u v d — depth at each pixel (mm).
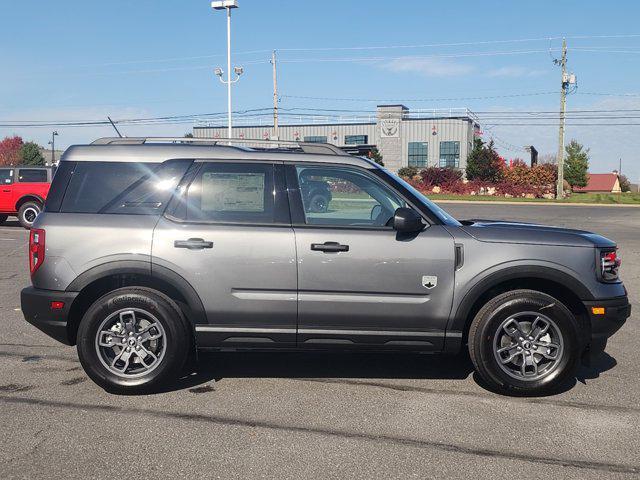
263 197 5004
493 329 4867
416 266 4852
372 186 5070
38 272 4914
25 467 3664
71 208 4992
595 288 4922
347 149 5816
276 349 4973
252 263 4852
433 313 4875
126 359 4895
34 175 18969
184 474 3594
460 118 60938
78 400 4777
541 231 5062
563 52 45844
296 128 63969
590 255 4941
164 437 4102
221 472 3619
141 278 5008
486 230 5008
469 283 4863
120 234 4875
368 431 4238
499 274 4867
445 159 61688
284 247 4852
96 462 3734
